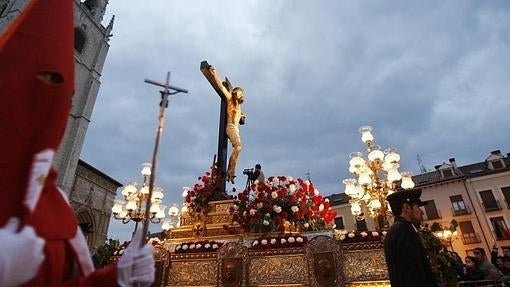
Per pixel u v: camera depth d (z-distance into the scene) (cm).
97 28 2947
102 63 2925
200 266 501
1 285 93
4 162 104
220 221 627
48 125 115
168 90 138
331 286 427
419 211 338
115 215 783
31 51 117
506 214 2573
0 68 112
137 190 796
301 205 573
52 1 134
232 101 840
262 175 712
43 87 115
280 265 463
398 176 650
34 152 111
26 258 97
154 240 611
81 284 112
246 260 476
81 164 2472
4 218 100
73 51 134
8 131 106
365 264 430
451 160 3023
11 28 123
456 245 2652
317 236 465
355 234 449
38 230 106
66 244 125
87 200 2466
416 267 277
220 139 811
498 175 2700
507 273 827
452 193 2822
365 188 684
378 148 705
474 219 2662
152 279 117
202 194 664
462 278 729
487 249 2538
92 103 2698
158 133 128
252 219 557
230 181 751
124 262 115
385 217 647
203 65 809
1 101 106
